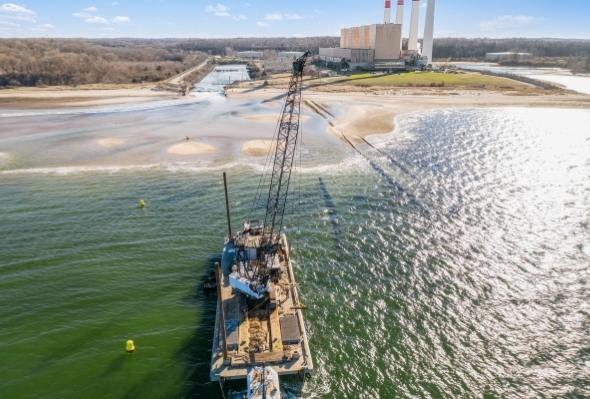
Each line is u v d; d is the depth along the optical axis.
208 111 140.50
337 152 95.12
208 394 32.84
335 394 33.25
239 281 40.28
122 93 178.25
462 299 44.25
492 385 34.06
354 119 126.12
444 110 142.88
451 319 41.34
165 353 36.56
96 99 162.62
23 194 69.50
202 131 112.19
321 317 41.41
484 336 39.19
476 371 35.38
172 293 44.47
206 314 41.34
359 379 34.56
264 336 36.75
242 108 145.75
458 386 33.97
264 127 117.00
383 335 39.25
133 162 87.06
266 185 74.94
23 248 52.12
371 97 161.88
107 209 64.12
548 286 46.34
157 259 50.53
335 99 156.88
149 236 55.91
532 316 41.75
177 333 38.81
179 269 48.59
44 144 98.69
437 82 190.75
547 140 104.69
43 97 162.38
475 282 47.06
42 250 51.81
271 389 30.92
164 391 33.00
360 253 52.69
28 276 46.50
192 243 54.31
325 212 63.84
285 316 38.97
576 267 49.81
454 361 36.41
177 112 138.75
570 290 45.69
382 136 108.94
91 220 60.25
